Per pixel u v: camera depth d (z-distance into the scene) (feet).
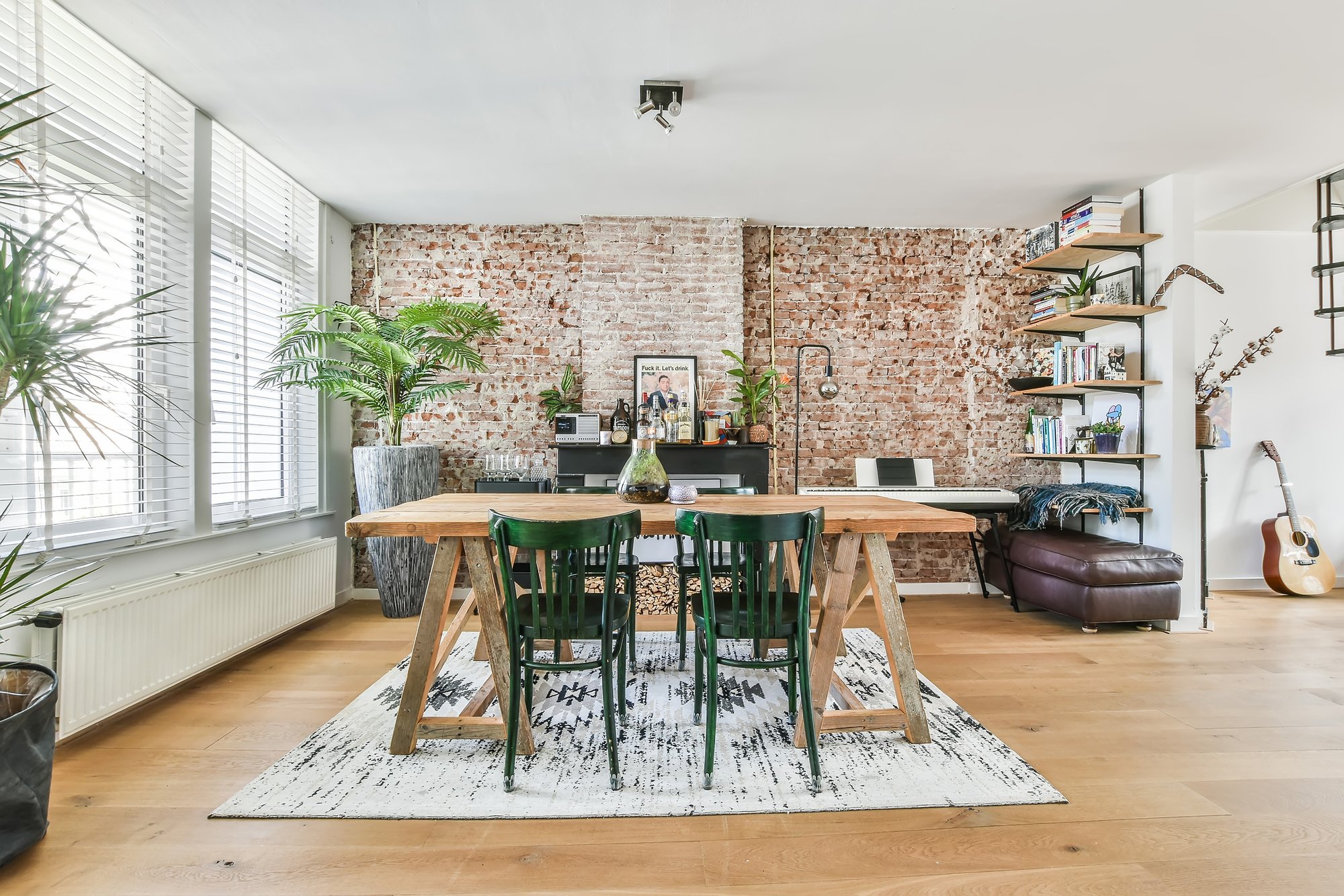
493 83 8.86
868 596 14.85
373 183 12.27
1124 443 13.23
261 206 11.39
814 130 10.21
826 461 15.08
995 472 15.20
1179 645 11.11
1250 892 4.90
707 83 8.83
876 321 15.10
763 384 14.01
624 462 13.70
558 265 14.71
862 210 13.88
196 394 9.48
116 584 7.97
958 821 5.83
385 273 14.57
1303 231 15.17
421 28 7.63
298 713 8.09
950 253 15.14
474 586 7.09
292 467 12.39
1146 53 8.13
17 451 6.92
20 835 5.19
